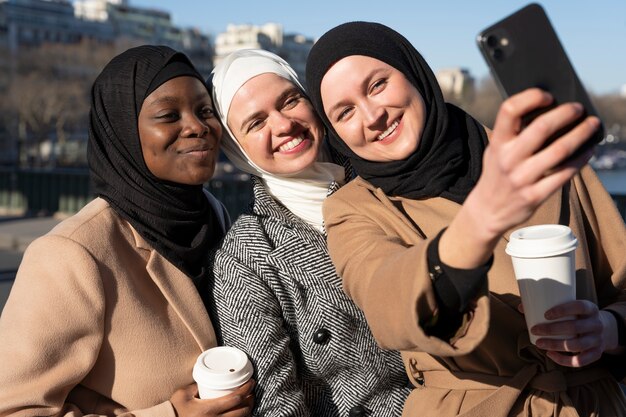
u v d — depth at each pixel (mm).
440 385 1789
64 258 1853
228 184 10461
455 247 1217
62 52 67312
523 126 1088
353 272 1597
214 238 2277
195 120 1999
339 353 2000
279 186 2170
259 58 2145
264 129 2074
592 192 1928
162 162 1997
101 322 1876
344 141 1927
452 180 1836
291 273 2016
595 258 1882
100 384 1921
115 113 2035
